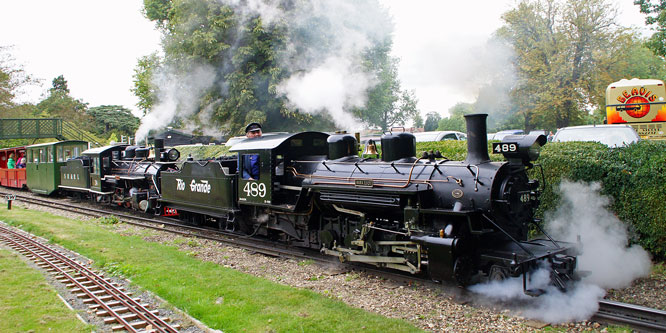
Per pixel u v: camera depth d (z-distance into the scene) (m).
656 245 7.75
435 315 6.00
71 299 6.79
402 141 7.80
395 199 7.16
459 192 6.62
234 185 11.07
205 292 6.83
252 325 5.55
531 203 7.16
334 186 8.11
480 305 6.36
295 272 8.21
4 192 24.83
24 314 6.01
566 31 18.12
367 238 7.86
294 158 10.21
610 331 5.38
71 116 60.34
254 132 11.41
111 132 59.81
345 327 5.46
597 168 8.45
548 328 5.55
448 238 6.40
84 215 15.84
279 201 9.90
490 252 6.59
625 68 21.19
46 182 21.98
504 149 6.72
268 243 10.49
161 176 14.55
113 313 6.10
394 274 7.62
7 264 8.59
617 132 11.23
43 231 12.01
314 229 9.38
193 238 11.50
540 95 18.83
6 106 37.41
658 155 7.96
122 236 11.45
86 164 19.25
